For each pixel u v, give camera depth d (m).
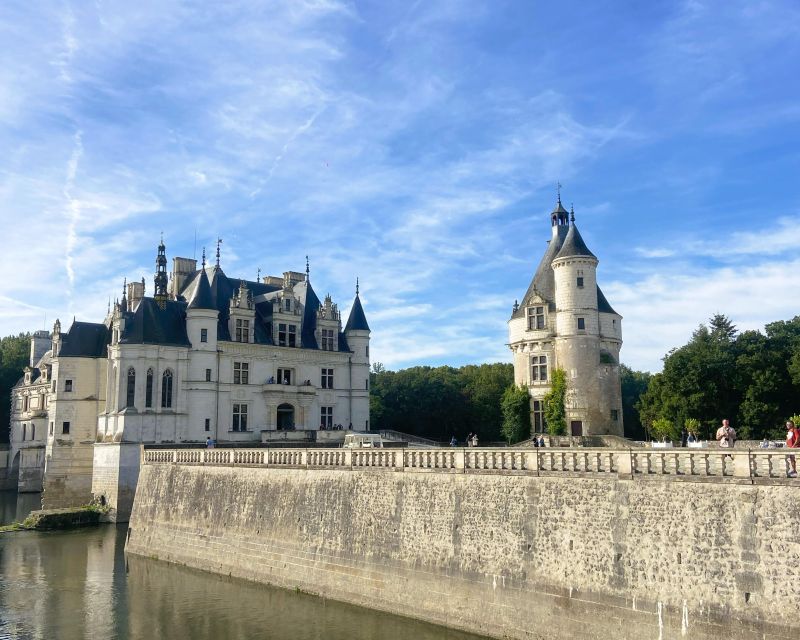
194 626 28.53
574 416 53.62
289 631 27.36
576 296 54.91
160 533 42.25
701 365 52.09
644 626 21.95
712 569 20.98
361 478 31.53
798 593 19.33
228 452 39.50
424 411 90.12
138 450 56.88
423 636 25.92
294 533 33.81
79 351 65.69
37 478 83.38
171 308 63.81
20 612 30.95
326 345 72.19
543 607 24.38
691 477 21.92
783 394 50.25
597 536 23.59
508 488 26.30
